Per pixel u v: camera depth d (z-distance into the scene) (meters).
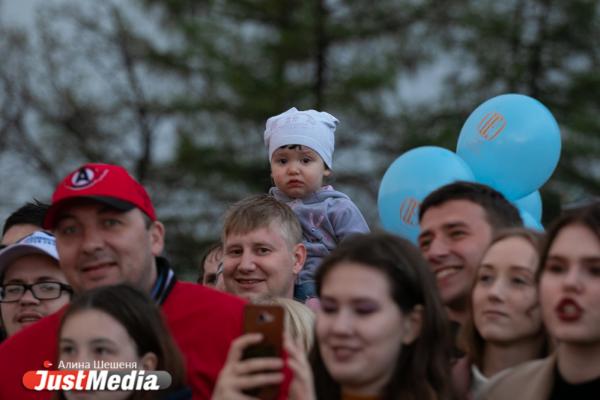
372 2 41.97
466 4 42.69
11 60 45.22
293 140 12.25
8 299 10.41
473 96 41.47
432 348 6.92
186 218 38.59
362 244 6.92
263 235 10.11
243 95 38.97
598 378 6.36
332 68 40.25
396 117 40.53
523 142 10.74
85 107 44.50
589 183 38.66
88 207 8.44
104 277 8.42
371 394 6.84
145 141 43.94
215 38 40.31
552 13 42.31
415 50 41.84
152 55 41.97
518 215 8.12
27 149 44.41
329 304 6.80
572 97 41.75
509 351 7.36
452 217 7.95
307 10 40.22
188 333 8.52
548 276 6.43
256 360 6.68
